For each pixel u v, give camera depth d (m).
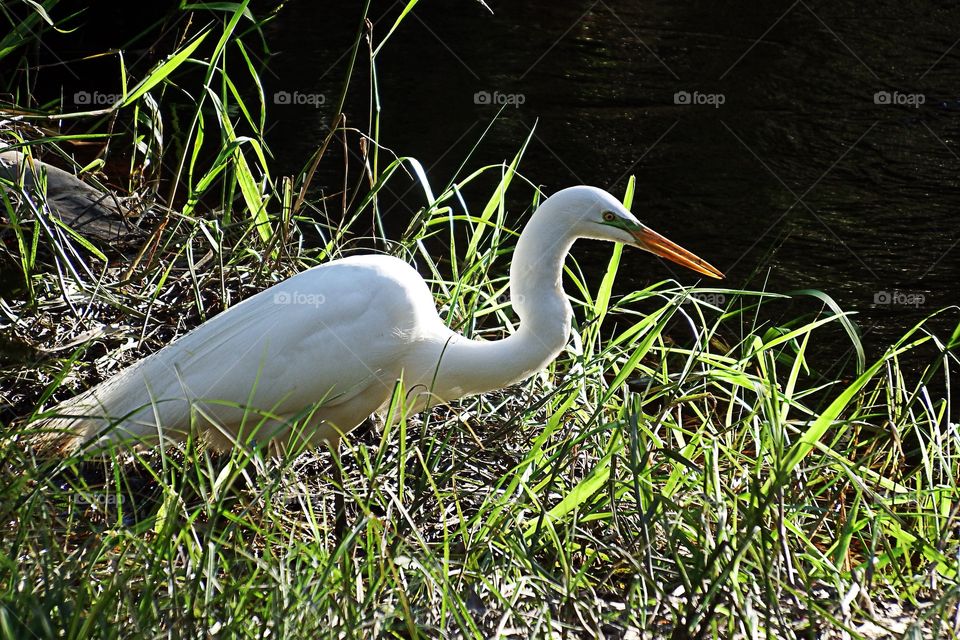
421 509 6.45
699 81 18.67
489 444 7.02
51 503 5.37
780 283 11.58
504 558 5.63
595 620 5.11
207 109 15.37
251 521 5.74
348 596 4.65
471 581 5.51
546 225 6.60
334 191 13.20
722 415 8.86
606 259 12.12
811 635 4.95
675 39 21.14
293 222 8.57
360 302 6.54
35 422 6.07
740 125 16.61
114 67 16.86
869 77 19.30
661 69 19.23
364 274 6.64
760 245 12.52
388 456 7.21
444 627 4.89
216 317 6.64
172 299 8.11
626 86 18.22
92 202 9.52
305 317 6.49
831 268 11.97
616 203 6.63
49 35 17.59
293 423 5.86
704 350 7.55
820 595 5.91
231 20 7.64
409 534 5.92
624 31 21.45
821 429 6.09
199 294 7.70
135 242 9.03
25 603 4.15
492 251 8.22
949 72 19.72
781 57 20.28
